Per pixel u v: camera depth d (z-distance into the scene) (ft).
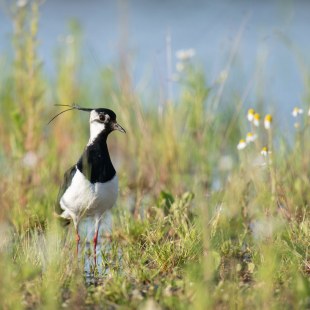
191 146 49.98
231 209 38.70
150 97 56.49
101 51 76.95
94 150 33.83
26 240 33.91
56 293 27.58
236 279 29.17
